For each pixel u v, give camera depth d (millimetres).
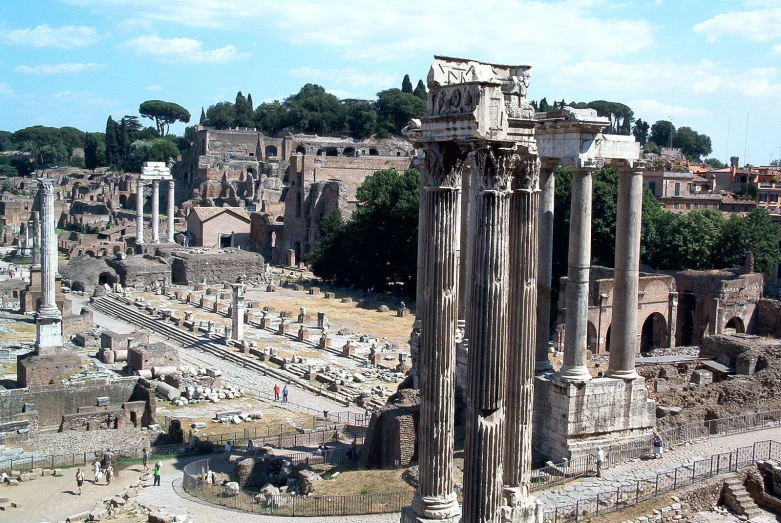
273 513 41062
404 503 39688
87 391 67500
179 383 77125
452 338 27562
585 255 40688
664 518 35344
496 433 26047
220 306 120812
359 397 73438
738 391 49469
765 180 185375
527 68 27875
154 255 157750
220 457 55656
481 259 25688
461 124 25688
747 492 38750
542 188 41906
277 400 74938
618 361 42375
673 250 103875
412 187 129750
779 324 85938
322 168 193125
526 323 27516
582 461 39844
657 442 40875
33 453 55781
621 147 41062
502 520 26750
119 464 55312
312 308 123375
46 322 81125
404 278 133375
